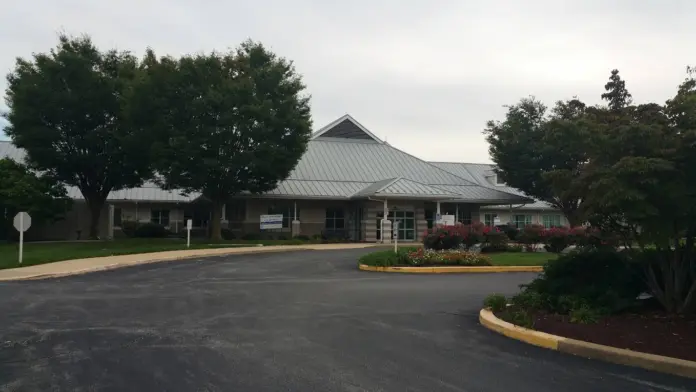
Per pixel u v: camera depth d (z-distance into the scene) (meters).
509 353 7.52
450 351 7.59
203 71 29.47
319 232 37.41
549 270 10.55
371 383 6.10
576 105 32.66
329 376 6.34
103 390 5.78
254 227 36.06
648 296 10.79
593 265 10.17
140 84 29.80
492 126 39.75
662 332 7.99
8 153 41.56
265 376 6.31
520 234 26.19
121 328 8.96
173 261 22.17
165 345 7.77
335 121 44.84
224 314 10.34
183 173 30.05
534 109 38.62
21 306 11.17
